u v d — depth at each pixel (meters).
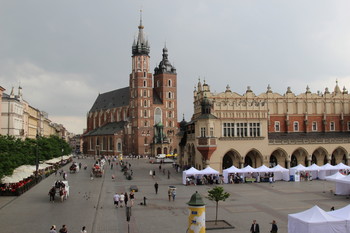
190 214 32.19
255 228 32.59
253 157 92.38
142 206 50.31
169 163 139.38
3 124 102.81
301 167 78.56
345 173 83.75
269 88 106.12
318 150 96.06
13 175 59.91
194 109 109.44
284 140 91.00
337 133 106.56
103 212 46.12
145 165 129.62
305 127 106.44
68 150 152.88
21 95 115.75
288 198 56.25
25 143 82.38
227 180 75.62
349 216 31.42
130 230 37.25
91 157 188.75
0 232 36.03
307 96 107.50
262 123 90.00
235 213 45.12
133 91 198.75
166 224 39.78
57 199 55.59
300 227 30.92
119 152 199.25
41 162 91.25
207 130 86.19
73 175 92.62
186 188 68.75
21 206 49.91
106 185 73.31
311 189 66.19
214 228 37.31
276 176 80.94
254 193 61.50
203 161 87.62
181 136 116.38
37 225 38.91
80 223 40.09
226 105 88.81
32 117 138.00
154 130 196.25
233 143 87.88
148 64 199.38
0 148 60.44
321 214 30.91
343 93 110.06
